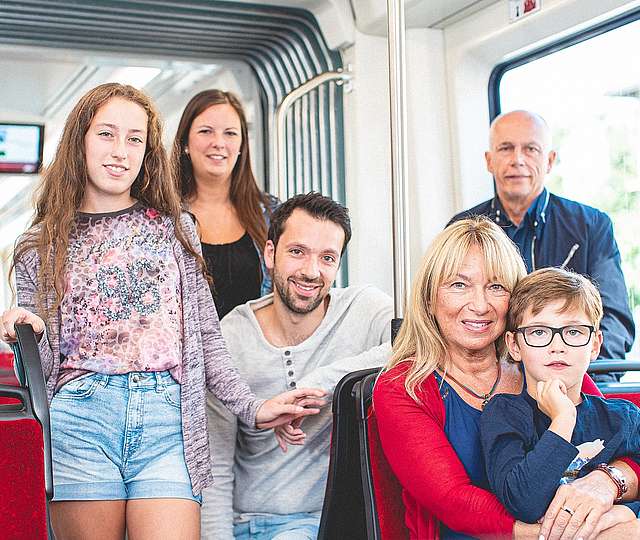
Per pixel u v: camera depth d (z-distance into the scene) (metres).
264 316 2.52
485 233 1.94
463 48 3.86
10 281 2.17
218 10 4.35
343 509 2.11
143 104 2.17
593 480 1.75
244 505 2.43
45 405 1.90
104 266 2.10
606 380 3.05
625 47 3.25
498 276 1.91
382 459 1.94
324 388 2.35
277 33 4.70
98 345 2.08
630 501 1.80
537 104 3.68
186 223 2.25
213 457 2.39
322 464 2.41
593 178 3.40
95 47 4.84
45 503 1.88
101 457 2.04
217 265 3.58
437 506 1.80
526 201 3.54
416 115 3.98
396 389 1.91
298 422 2.36
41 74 5.06
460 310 1.90
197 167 3.66
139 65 4.98
